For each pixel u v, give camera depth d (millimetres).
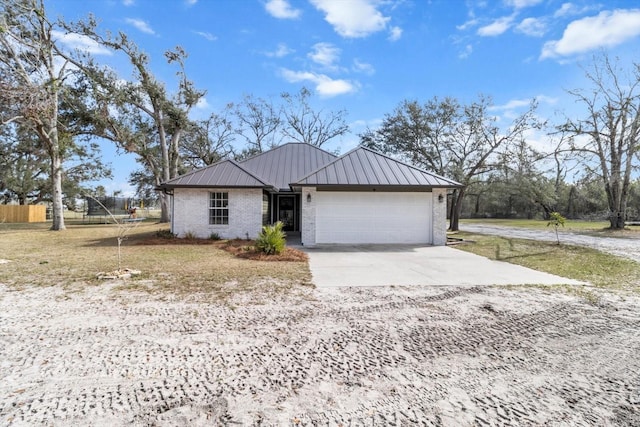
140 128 24938
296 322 4699
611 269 8789
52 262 9141
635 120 20531
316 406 2785
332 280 7297
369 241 14086
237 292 6223
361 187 13156
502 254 11375
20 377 3193
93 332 4285
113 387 3037
